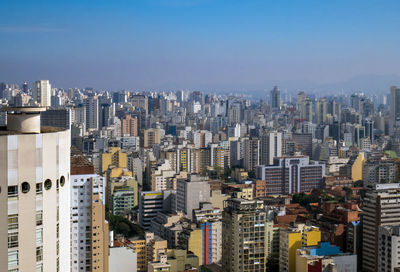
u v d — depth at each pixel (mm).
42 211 96125
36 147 94500
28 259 95125
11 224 93188
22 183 93500
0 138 91125
